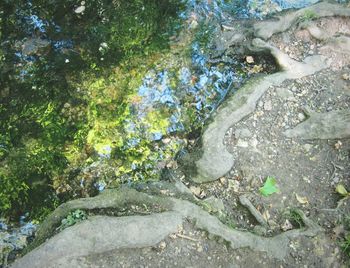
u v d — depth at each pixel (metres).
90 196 1.47
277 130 1.60
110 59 1.72
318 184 1.53
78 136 1.56
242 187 1.51
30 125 1.56
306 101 1.67
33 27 1.75
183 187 1.49
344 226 1.45
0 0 1.77
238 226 1.44
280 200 1.49
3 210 1.42
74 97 1.63
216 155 1.51
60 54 1.71
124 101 1.64
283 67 1.71
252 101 1.62
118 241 1.30
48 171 1.49
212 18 1.84
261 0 1.90
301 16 1.84
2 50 1.69
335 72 1.75
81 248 1.27
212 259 1.35
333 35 1.83
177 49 1.76
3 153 1.50
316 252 1.40
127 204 1.40
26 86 1.64
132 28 1.79
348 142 1.60
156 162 1.55
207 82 1.72
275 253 1.37
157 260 1.32
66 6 1.80
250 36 1.80
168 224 1.35
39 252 1.25
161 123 1.62
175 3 1.85
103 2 1.83
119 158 1.54
